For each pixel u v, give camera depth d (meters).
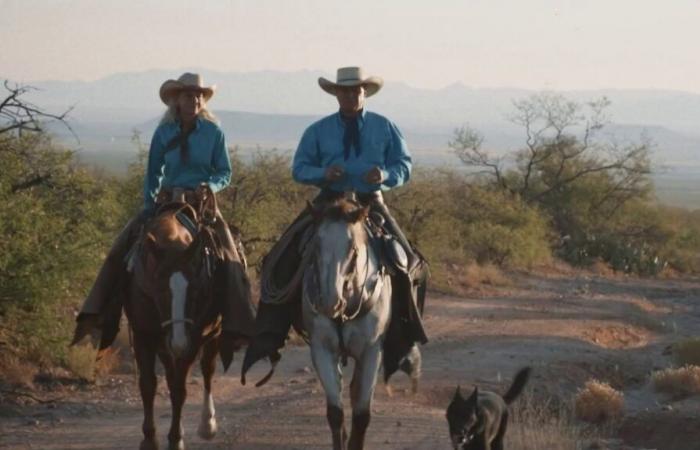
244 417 14.38
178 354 10.77
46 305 15.47
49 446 12.46
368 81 11.47
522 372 13.63
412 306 11.24
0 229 14.98
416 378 11.65
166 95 12.06
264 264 11.38
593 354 24.02
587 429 16.38
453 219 46.03
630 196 63.69
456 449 11.84
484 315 29.23
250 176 30.20
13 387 14.98
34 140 17.80
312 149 11.64
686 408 18.30
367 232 11.00
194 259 10.99
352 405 11.10
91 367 15.91
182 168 12.12
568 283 42.78
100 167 25.98
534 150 62.38
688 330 32.34
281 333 11.23
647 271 55.03
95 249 16.28
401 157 11.67
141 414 14.30
